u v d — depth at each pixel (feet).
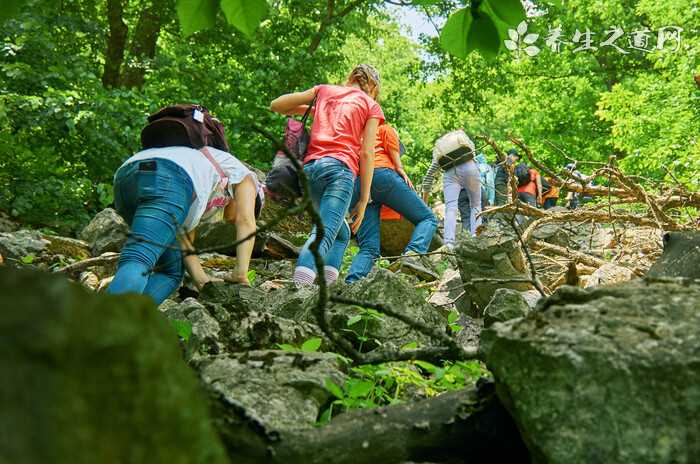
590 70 87.04
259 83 53.83
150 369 3.42
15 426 2.87
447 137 30.94
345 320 12.05
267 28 59.36
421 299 12.80
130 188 14.17
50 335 3.05
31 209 33.53
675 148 48.67
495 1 8.80
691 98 58.75
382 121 18.70
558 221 20.26
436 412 6.30
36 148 35.27
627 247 21.75
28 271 3.18
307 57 57.57
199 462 3.47
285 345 9.87
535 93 86.33
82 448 3.04
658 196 20.59
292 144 18.13
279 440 5.95
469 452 6.29
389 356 7.37
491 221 33.42
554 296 6.37
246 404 7.82
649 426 5.27
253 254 26.86
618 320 5.82
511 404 5.69
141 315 3.51
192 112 14.82
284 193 18.13
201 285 15.99
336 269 19.01
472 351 7.29
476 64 75.05
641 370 5.33
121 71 54.85
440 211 41.16
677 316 5.88
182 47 54.49
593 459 5.27
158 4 55.98
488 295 18.51
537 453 5.52
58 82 37.83
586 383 5.37
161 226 13.67
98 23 48.42
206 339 10.87
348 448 6.04
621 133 65.26
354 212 19.29
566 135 86.12
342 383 8.77
